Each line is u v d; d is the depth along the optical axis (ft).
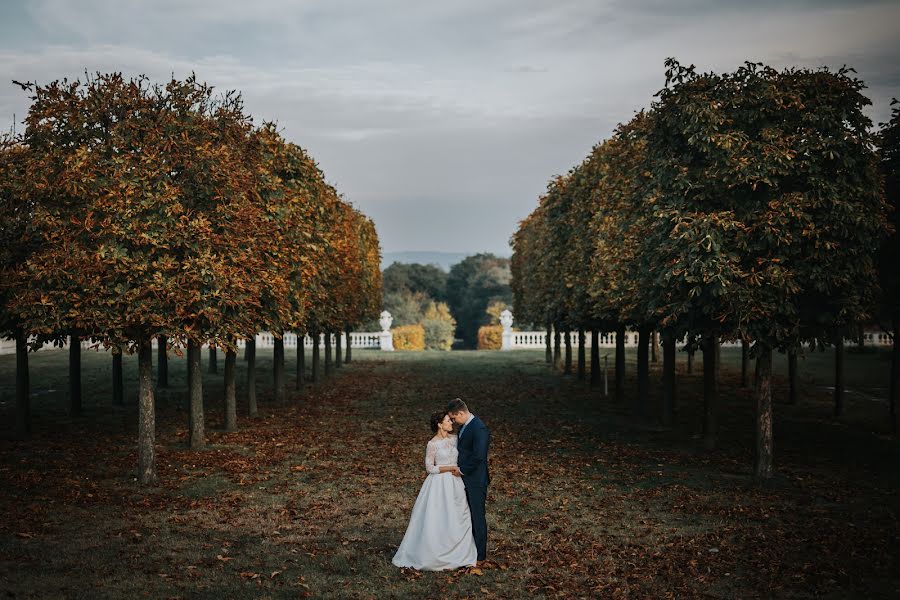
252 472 49.24
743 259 45.39
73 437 60.34
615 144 76.54
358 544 34.14
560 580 29.81
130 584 28.48
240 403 83.46
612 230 67.82
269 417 73.46
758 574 30.42
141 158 44.29
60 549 32.42
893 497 43.50
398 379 111.96
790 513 39.86
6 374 100.53
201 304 45.16
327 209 82.94
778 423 70.95
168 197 43.83
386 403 85.61
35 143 45.68
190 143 46.88
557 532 36.27
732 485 46.52
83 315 42.50
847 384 99.30
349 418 74.08
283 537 35.12
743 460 54.29
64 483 44.73
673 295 48.34
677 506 41.22
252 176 57.93
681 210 47.29
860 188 44.57
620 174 70.18
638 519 38.70
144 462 45.62
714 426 59.00
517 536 35.68
